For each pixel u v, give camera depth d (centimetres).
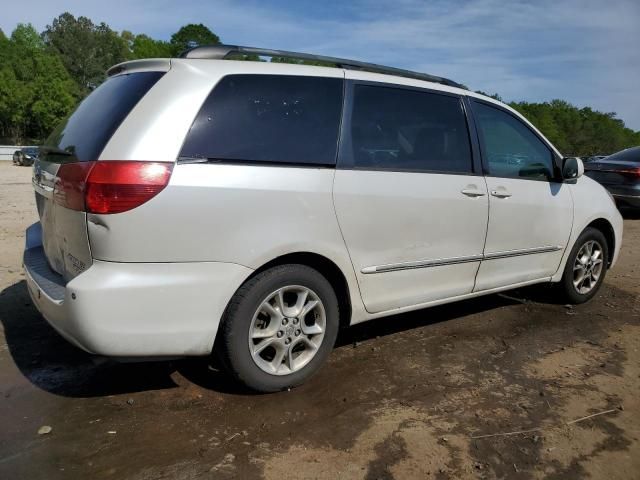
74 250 283
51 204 307
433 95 390
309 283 322
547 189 459
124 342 270
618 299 543
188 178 276
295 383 328
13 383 331
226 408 307
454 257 392
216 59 312
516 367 374
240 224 289
